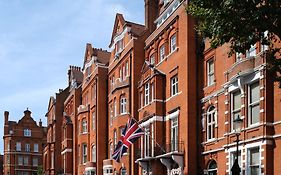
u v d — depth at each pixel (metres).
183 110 33.41
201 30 17.38
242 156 26.70
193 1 16.92
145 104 39.81
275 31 15.95
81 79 67.69
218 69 31.02
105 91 52.31
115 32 49.44
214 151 30.42
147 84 39.75
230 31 15.98
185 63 33.56
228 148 28.45
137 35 44.00
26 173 99.25
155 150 36.03
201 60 33.47
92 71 56.09
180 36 34.81
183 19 34.31
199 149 32.47
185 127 32.84
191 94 33.09
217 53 31.25
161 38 38.78
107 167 47.66
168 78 36.69
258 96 26.22
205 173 31.45
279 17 15.46
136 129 34.78
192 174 32.09
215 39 16.89
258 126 25.61
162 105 37.12
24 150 100.19
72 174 63.34
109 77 51.72
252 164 26.38
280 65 17.94
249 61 26.44
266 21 15.62
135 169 40.84
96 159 51.06
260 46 26.36
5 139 100.62
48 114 80.88
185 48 33.78
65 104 71.50
